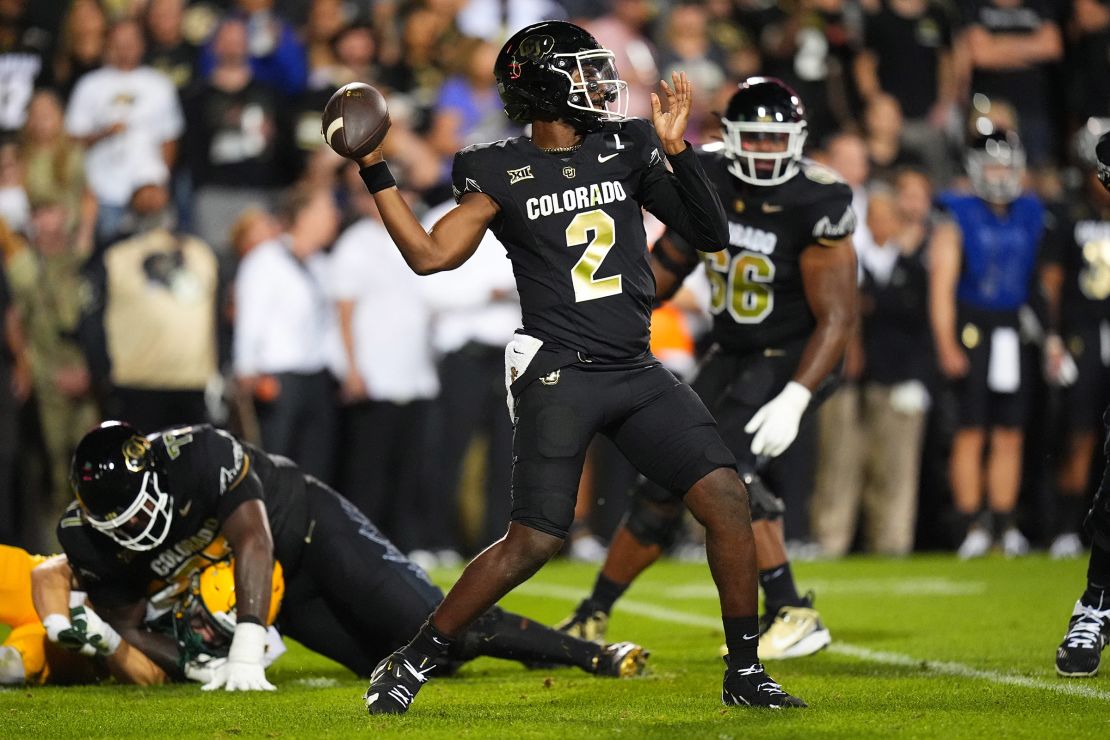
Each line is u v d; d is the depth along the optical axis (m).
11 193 32.78
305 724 13.80
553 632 17.36
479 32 39.81
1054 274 34.78
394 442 32.44
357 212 32.19
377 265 31.95
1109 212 34.88
